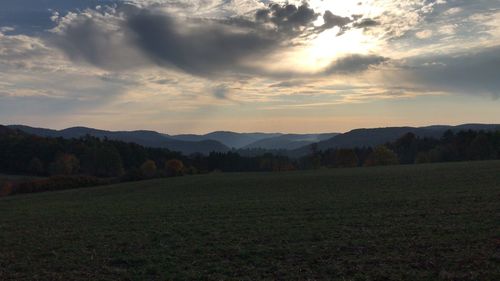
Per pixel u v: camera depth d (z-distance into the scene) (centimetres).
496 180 3688
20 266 1545
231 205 3175
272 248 1627
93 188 6556
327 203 2922
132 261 1556
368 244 1606
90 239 2034
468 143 11275
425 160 11156
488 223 1841
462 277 1173
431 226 1861
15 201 5016
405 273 1232
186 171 10906
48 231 2352
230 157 14075
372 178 5041
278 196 3766
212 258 1537
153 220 2584
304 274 1298
